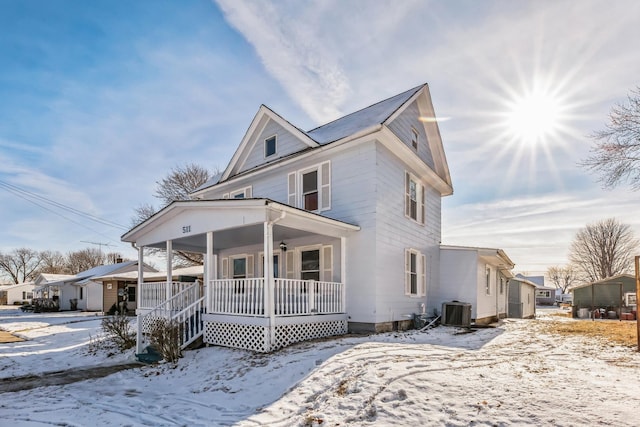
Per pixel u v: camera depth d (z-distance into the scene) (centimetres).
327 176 1155
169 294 1091
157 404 572
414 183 1343
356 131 1094
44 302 3350
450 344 811
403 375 506
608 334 947
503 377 493
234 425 458
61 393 661
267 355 770
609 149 1332
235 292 900
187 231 1037
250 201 840
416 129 1407
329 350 720
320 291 978
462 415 390
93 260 7231
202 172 3084
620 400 389
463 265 1408
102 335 1390
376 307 1006
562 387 442
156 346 884
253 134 1435
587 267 5159
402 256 1174
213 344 930
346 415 434
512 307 2256
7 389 699
